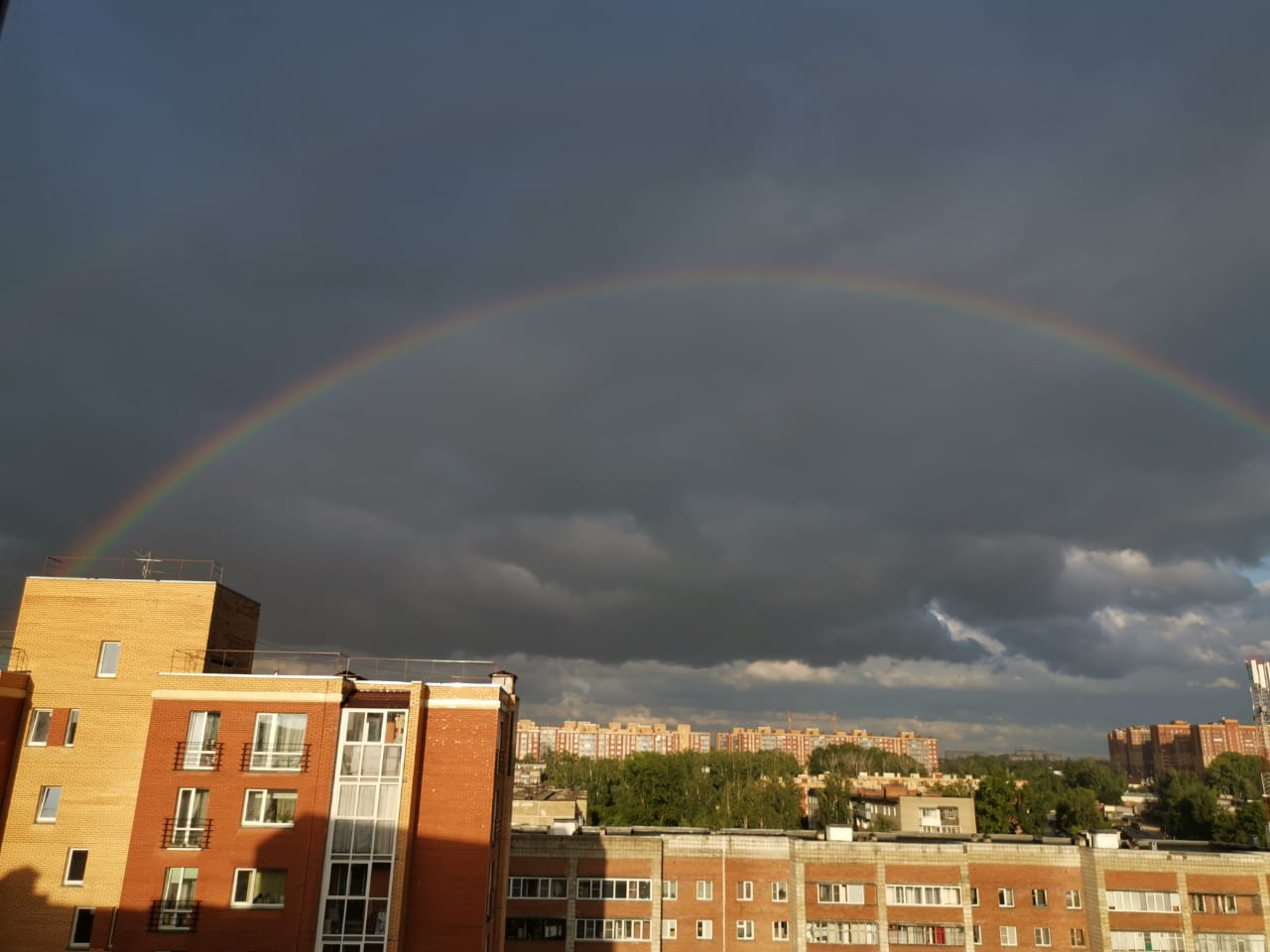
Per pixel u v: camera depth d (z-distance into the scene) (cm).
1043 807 14025
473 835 4597
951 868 7806
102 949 4250
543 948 7500
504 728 5341
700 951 7612
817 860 7800
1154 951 7469
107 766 4503
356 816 4491
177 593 4756
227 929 4288
